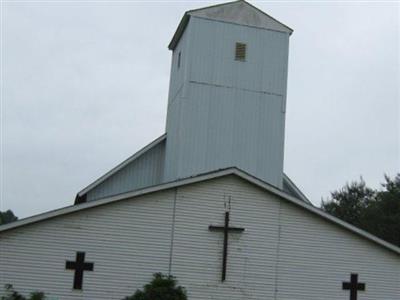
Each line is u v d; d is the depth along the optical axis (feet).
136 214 62.54
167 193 63.82
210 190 65.10
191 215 63.98
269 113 87.76
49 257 59.57
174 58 97.81
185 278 62.59
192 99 85.56
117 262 61.16
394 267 69.36
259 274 64.75
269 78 88.79
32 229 59.67
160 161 90.89
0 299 57.57
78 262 60.18
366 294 67.72
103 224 61.46
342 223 67.67
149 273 61.77
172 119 90.89
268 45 89.76
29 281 58.70
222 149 85.15
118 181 87.45
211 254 63.77
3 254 58.59
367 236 68.49
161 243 62.64
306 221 67.21
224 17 88.94
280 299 64.80
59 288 59.31
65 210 60.23
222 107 86.33
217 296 63.10
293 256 66.08
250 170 85.46
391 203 153.99
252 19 89.97
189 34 87.35
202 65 86.84
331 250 67.46
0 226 58.39
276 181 86.02
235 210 65.36
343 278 67.26
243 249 64.85
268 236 65.77
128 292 60.90
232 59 88.02
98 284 60.34
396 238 144.56
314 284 66.13
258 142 86.53
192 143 84.28
